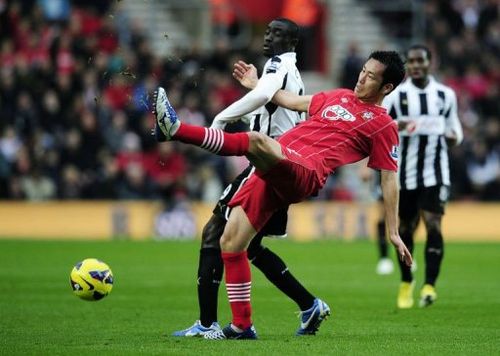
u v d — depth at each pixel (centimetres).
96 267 2527
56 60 7138
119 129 6875
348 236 6800
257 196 2359
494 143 7262
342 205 6806
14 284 3869
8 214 6712
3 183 6819
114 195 6775
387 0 8150
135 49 6650
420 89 3472
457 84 7650
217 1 7812
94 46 7019
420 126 3444
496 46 8000
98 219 6750
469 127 7338
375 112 2466
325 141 2434
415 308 3278
